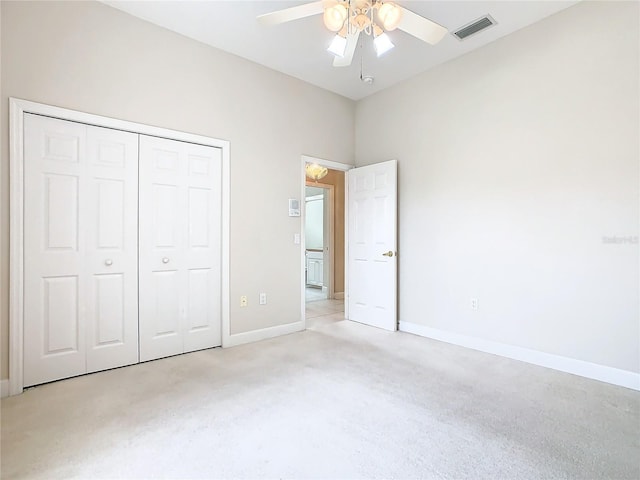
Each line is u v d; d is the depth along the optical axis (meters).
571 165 2.67
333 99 4.25
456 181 3.42
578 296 2.64
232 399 2.23
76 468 1.55
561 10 2.70
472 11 2.69
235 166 3.39
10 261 2.29
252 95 3.51
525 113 2.92
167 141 3.00
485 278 3.19
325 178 6.11
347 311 4.49
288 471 1.54
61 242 2.52
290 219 3.84
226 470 1.54
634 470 1.54
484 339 3.20
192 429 1.87
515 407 2.12
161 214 2.98
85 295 2.62
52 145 2.47
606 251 2.51
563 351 2.72
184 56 3.06
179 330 3.09
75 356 2.59
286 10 2.06
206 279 3.25
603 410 2.09
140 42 2.82
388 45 2.19
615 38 2.46
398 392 2.33
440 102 3.55
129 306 2.83
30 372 2.40
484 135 3.20
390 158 4.05
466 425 1.92
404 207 3.90
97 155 2.66
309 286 7.66
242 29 2.96
